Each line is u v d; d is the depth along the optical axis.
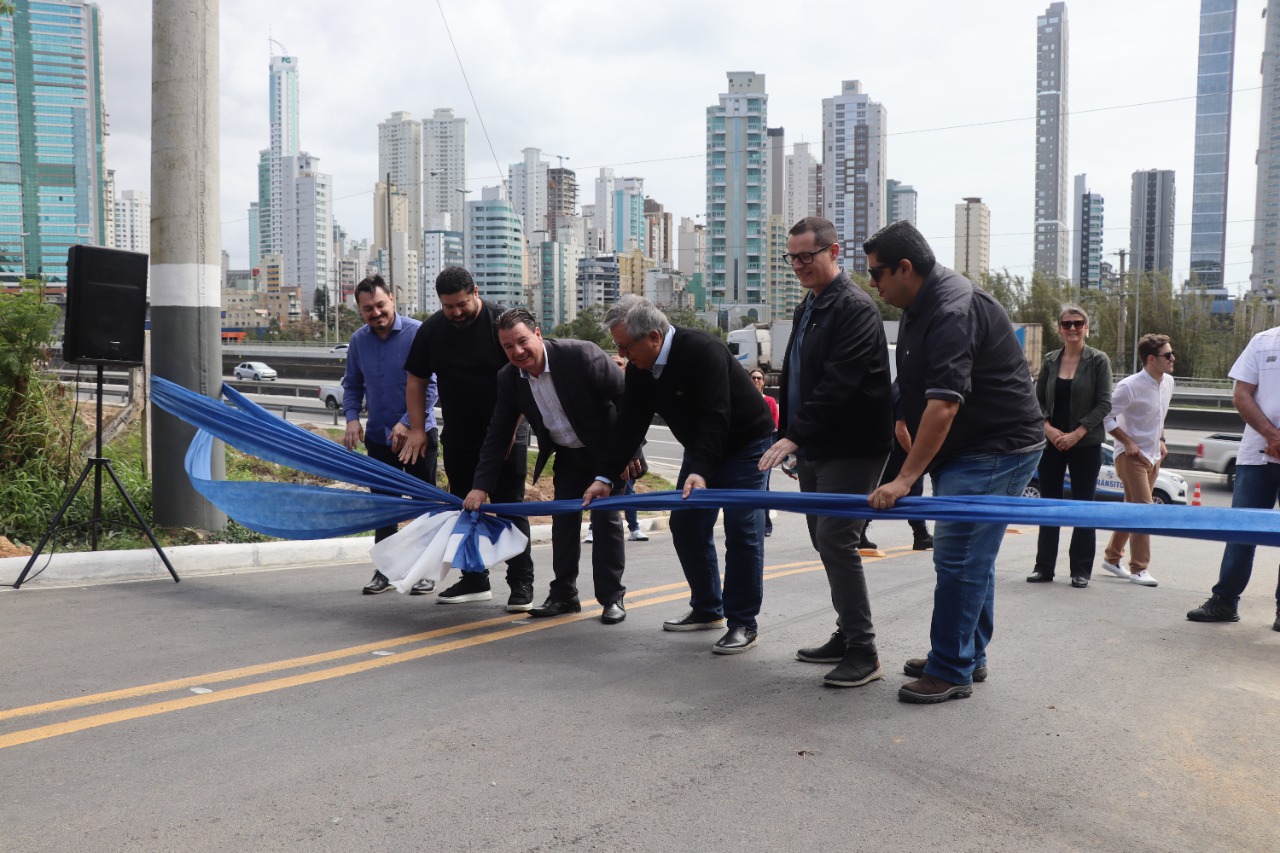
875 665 4.23
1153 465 7.27
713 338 4.64
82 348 6.32
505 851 2.60
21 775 3.06
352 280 184.00
